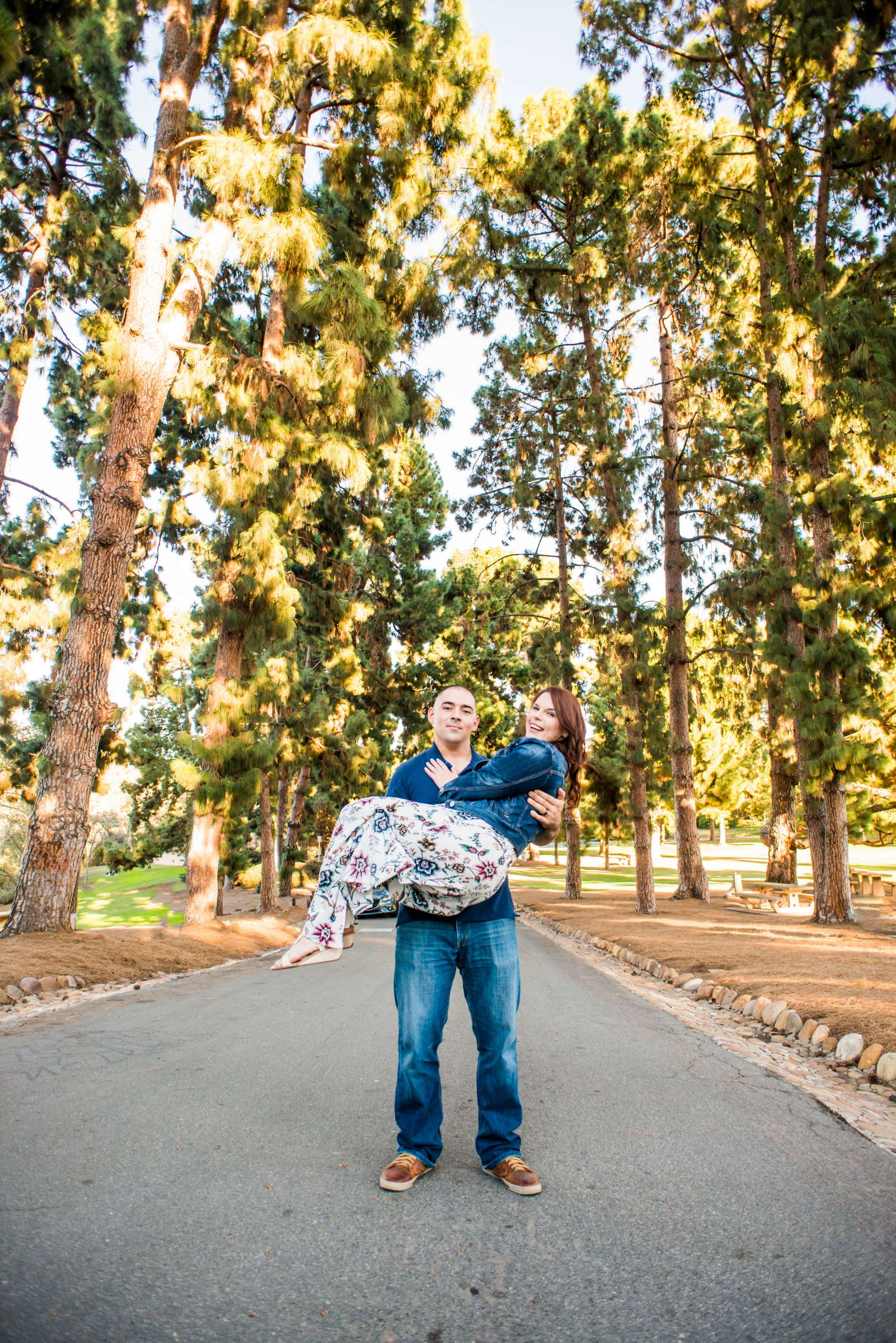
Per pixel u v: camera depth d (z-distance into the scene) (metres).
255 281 17.77
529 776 3.09
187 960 10.40
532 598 27.31
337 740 22.62
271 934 15.39
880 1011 5.97
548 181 22.16
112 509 10.96
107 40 15.35
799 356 15.41
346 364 13.44
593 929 15.68
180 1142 3.29
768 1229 2.58
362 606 23.11
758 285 21.03
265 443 14.35
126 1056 4.82
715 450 21.81
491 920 3.15
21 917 9.93
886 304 15.24
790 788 27.25
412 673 32.28
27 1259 2.26
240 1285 2.19
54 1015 6.31
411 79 14.17
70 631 10.70
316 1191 2.84
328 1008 6.70
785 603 16.53
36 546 17.52
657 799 45.16
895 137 14.62
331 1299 2.14
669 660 23.06
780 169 17.19
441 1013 3.14
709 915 18.80
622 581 21.80
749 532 22.11
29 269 17.88
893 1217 2.68
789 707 16.08
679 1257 2.39
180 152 12.30
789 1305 2.12
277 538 14.87
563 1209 2.73
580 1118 3.76
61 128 17.22
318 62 13.77
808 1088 4.54
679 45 18.02
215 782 13.41
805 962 9.11
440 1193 2.86
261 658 18.27
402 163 15.10
